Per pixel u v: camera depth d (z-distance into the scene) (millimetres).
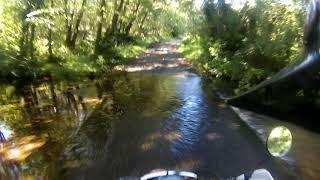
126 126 9719
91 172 7043
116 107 11758
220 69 15695
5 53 15352
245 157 7375
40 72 16328
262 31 13203
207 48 19031
